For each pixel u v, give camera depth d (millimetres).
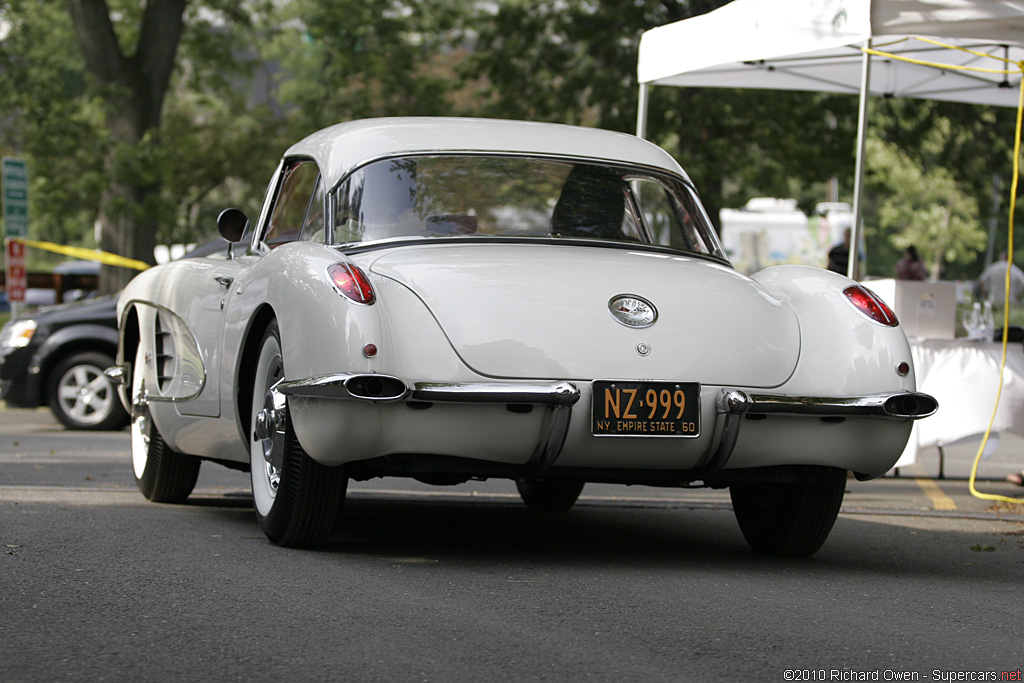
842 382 9008
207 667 5965
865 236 82000
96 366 23438
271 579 8156
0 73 43031
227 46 48000
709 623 7211
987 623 7457
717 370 8750
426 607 7422
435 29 46844
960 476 18062
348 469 9000
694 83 20922
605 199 10359
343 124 11109
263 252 10695
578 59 45281
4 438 20781
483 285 8719
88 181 39094
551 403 8305
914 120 48406
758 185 50156
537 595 7906
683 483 9367
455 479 9516
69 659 6074
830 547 10688
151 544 9422
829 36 14352
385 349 8297
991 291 33125
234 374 10023
